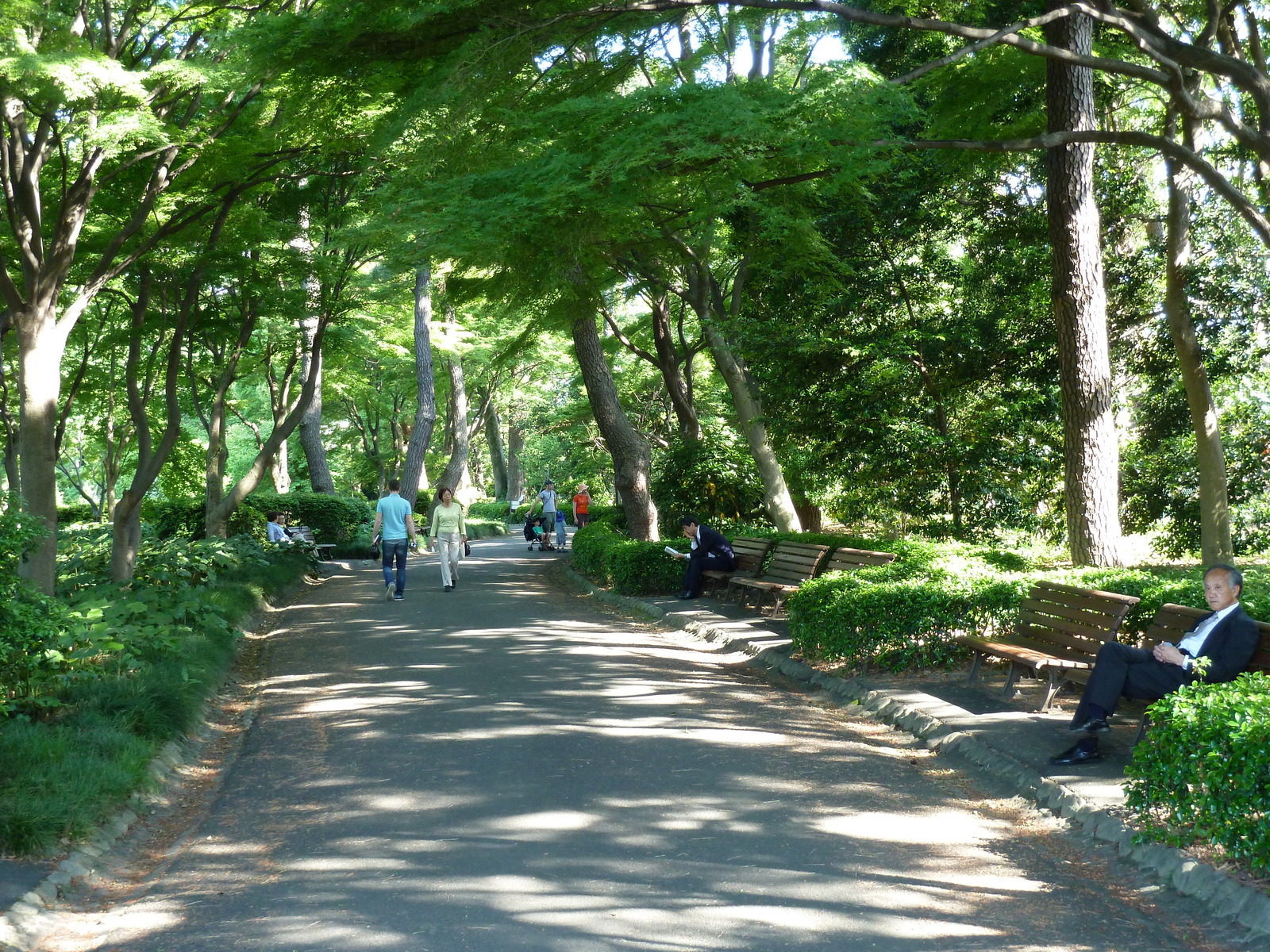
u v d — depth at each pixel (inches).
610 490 1706.4
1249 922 168.2
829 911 175.3
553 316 587.8
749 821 221.8
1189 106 398.3
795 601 398.9
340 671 421.1
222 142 486.3
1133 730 280.1
